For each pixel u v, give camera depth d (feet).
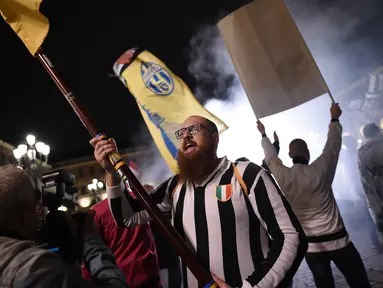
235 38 12.07
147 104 12.29
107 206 9.93
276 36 11.83
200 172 6.68
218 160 7.04
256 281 5.68
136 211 7.38
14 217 4.42
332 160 10.74
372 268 16.20
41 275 3.82
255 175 6.34
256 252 6.21
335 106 11.28
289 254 5.77
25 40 6.07
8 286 3.76
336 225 10.58
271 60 11.82
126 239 9.85
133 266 9.72
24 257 3.95
